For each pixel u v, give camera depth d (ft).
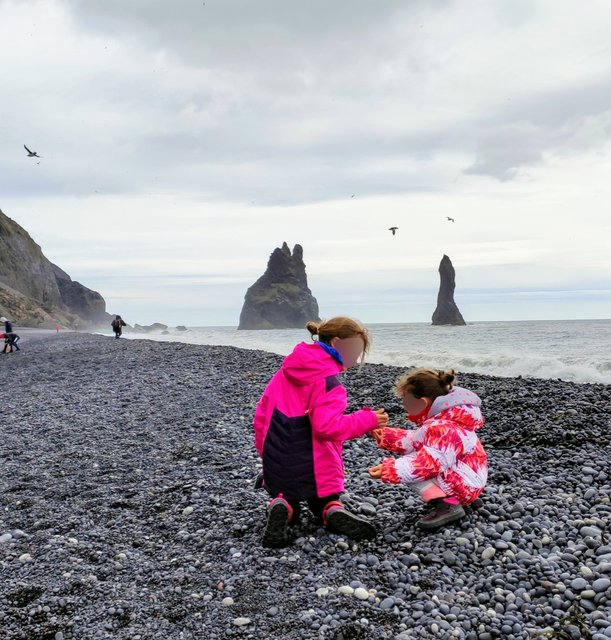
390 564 12.30
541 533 13.03
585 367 47.50
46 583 12.44
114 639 10.30
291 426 13.50
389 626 10.26
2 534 15.60
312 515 14.98
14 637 10.51
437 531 13.52
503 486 15.99
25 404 38.09
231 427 27.17
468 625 10.08
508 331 210.38
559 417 22.26
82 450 24.64
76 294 619.67
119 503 17.48
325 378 13.35
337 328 13.65
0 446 26.23
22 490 19.54
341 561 12.69
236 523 15.15
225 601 11.32
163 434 26.81
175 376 47.75
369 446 22.04
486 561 12.15
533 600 10.73
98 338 136.36
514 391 29.37
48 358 77.41
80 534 15.29
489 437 21.07
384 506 15.48
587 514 13.83
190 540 14.47
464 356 60.95
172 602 11.47
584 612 10.16
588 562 11.66
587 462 17.26
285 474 13.41
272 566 12.62
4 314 283.18
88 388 43.83
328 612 10.75
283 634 10.18
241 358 59.82
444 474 13.51
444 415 13.79
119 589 12.09
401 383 14.33
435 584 11.48
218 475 19.76
